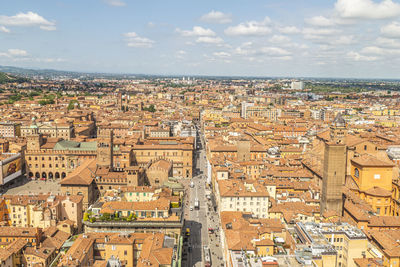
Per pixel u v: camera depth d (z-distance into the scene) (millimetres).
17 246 148375
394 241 144000
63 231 170750
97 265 127125
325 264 129500
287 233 159750
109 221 161000
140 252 142875
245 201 196875
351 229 152375
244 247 139000
